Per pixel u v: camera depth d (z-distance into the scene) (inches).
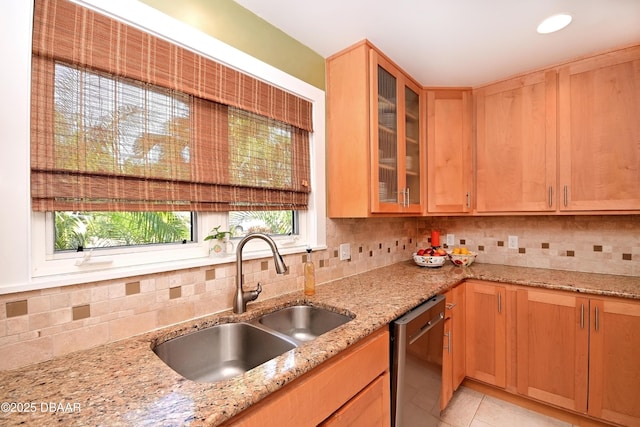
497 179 82.6
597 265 79.6
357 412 41.7
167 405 25.5
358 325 43.9
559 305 68.3
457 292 77.8
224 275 51.7
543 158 75.5
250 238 50.1
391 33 61.7
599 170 68.3
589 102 69.4
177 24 44.8
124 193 40.2
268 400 29.8
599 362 63.7
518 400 76.2
